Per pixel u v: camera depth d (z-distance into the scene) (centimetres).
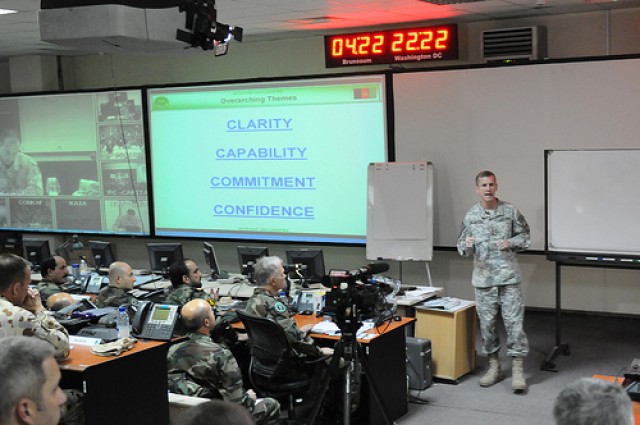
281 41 922
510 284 594
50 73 1041
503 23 800
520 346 590
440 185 786
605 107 706
